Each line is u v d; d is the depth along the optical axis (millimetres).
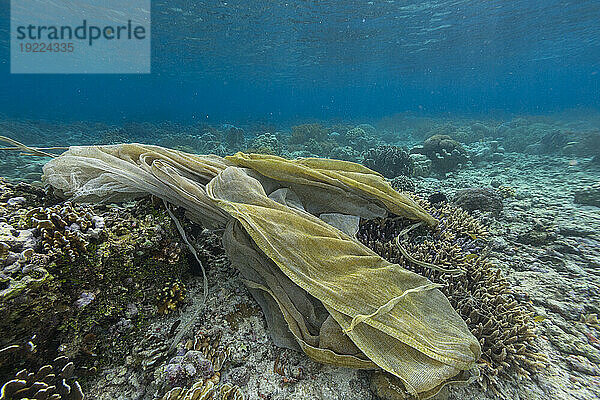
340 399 2311
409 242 4008
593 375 2877
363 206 3598
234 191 2812
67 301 2148
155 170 2865
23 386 1780
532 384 2730
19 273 1915
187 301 2895
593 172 10898
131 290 2564
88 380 2229
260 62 42188
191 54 37531
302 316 2477
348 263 2533
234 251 2779
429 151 14172
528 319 3314
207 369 2344
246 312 2838
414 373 2072
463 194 6961
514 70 59188
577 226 5555
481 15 25906
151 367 2365
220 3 22828
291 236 2492
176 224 3008
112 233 2672
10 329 1838
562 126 26094
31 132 23250
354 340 2123
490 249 5027
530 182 10133
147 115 52844
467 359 2209
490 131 25922
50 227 2252
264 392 2332
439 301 2697
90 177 2982
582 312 3654
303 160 3955
